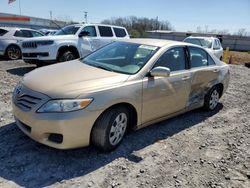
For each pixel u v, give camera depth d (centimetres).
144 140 407
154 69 381
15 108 338
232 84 948
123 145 381
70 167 318
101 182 296
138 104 371
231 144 425
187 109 491
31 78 357
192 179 321
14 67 962
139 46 440
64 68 391
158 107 411
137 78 371
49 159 330
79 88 318
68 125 304
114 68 396
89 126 320
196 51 503
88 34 943
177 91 439
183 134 445
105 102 324
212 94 555
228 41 6028
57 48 853
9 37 1178
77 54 913
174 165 347
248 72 1375
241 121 539
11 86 650
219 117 549
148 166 338
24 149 347
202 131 467
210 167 351
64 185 286
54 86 322
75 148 326
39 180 291
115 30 1041
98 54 458
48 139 315
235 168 354
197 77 484
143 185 299
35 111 308
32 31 1273
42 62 866
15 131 395
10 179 288
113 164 332
